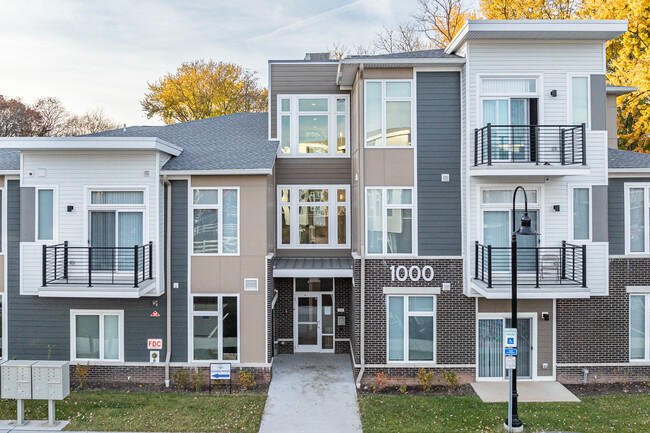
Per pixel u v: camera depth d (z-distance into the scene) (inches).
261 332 494.6
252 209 495.5
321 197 599.2
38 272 478.6
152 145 461.4
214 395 457.4
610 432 374.9
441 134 490.3
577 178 475.8
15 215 500.4
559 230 474.6
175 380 483.8
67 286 450.9
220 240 496.1
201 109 1440.7
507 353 379.2
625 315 493.0
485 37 464.8
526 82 477.1
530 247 458.9
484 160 466.3
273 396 454.9
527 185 475.5
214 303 497.7
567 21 447.8
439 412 414.9
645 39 811.4
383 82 492.4
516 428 376.8
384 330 490.9
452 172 490.0
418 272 489.7
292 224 596.7
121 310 492.4
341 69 508.7
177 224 495.2
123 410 417.7
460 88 489.4
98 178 476.4
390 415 409.7
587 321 492.4
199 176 494.0
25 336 496.7
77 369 476.1
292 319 588.7
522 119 478.9
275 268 530.6
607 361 492.1
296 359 565.3
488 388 470.3
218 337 495.5
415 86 490.3
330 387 478.6
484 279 463.2
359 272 499.2
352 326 557.0
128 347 492.4
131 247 450.3
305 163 597.3
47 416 403.2
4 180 500.1
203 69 1469.0
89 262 450.6
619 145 903.1
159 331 493.4
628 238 495.2
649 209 495.8
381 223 493.7
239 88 1472.7
